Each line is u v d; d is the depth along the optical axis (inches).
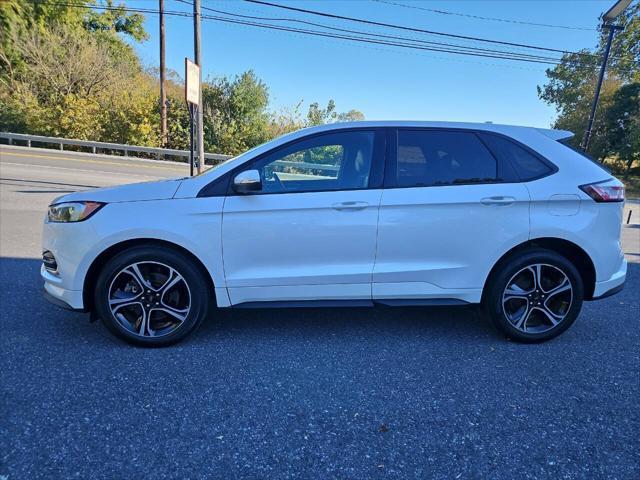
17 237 272.1
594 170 145.9
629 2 628.1
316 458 90.8
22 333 144.7
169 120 1074.7
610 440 98.7
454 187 138.9
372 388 118.0
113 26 1408.7
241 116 1118.4
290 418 104.0
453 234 138.7
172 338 136.7
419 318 168.4
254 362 130.3
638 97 1152.8
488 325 163.2
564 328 146.3
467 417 106.0
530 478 86.5
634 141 1119.6
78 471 84.9
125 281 135.2
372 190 137.6
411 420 104.4
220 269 135.2
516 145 144.3
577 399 114.8
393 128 142.7
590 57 1233.4
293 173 139.6
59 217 133.0
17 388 112.3
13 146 920.3
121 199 133.0
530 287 144.8
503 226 139.1
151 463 87.7
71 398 108.7
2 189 442.6
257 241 134.9
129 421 100.7
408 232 137.6
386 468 88.4
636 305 189.0
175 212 132.0
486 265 141.2
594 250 142.6
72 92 1050.7
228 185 135.0
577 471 88.7
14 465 85.7
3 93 1011.9
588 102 1249.4
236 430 99.0
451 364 132.2
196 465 87.7
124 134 1011.9
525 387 120.1
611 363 135.1
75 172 615.2
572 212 141.0
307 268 137.9
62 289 133.3
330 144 140.9
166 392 113.0
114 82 1070.4
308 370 126.6
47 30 1067.3
